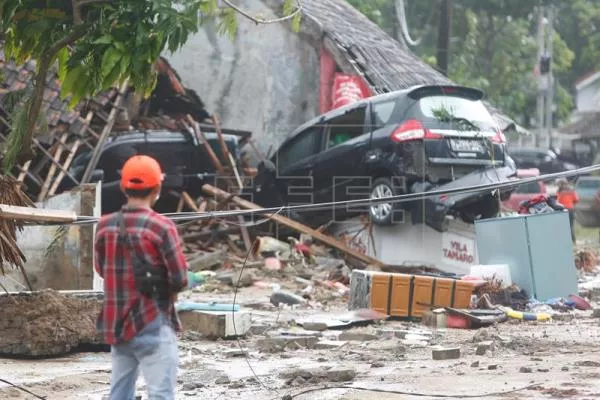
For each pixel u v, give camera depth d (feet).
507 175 160.45
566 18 556.51
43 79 89.15
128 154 171.63
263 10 208.64
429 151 156.66
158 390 51.65
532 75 489.26
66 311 90.22
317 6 224.94
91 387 76.33
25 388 74.90
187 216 95.09
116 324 51.55
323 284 147.84
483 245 132.67
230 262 160.66
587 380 75.77
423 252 162.50
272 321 113.29
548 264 129.18
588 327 110.32
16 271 113.91
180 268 51.57
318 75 208.13
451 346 96.58
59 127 155.63
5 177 91.97
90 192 115.96
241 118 211.61
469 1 458.50
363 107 165.27
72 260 113.80
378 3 338.95
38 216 85.35
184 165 176.35
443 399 69.31
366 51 208.74
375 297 115.85
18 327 88.48
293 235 175.42
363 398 69.87
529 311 123.13
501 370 81.51
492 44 470.80
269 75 210.18
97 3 83.66
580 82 570.05
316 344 96.32
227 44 211.20
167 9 81.46
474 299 122.01
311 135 171.73
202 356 90.89
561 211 130.00
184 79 211.61
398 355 91.25
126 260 51.60
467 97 162.50
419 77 213.25
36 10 87.35
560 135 508.94
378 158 160.35
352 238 169.37
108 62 81.41
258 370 83.56
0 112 128.36
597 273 184.03
